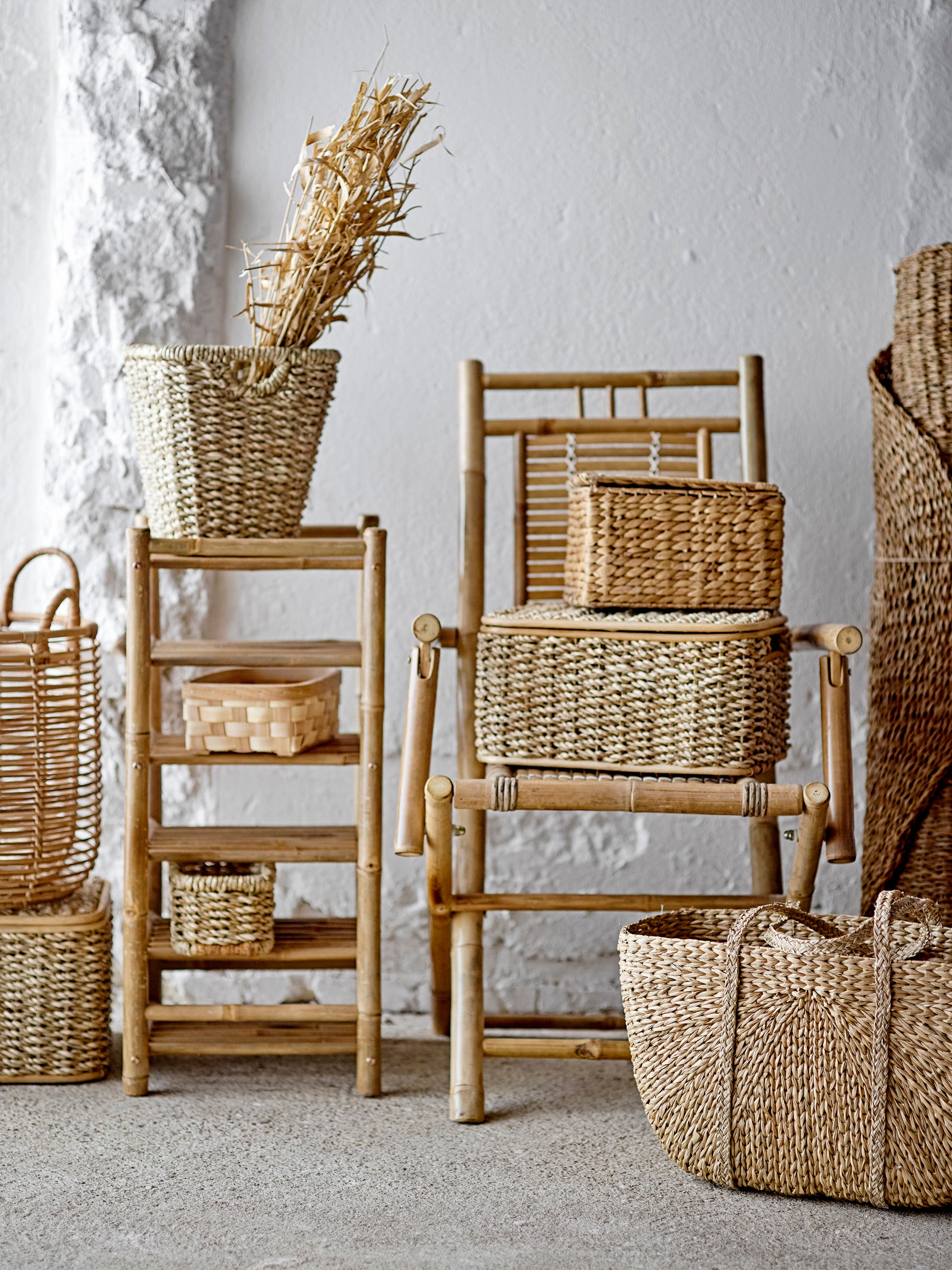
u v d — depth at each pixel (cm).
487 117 227
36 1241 141
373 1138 171
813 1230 146
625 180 228
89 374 222
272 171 225
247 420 181
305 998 229
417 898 230
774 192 230
